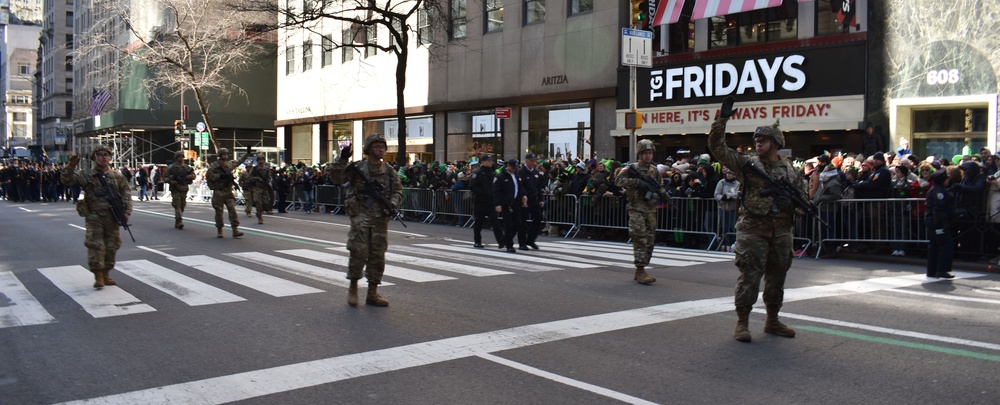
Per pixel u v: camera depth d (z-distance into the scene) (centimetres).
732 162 643
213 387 513
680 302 819
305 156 4150
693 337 654
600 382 523
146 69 5078
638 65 1634
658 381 526
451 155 3056
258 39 4503
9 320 728
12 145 11062
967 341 643
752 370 554
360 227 780
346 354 598
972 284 979
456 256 1241
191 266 1098
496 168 2150
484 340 642
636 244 955
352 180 791
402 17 2586
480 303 811
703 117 2139
